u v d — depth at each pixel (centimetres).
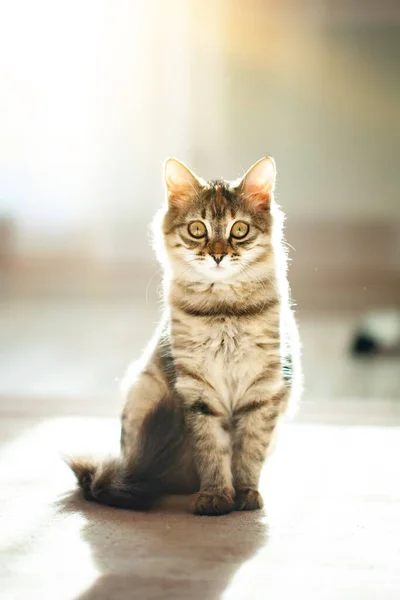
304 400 420
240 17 911
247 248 253
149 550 197
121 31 908
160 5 905
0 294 911
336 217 923
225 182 275
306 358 580
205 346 245
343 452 309
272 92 925
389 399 438
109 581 176
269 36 916
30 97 909
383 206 925
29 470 277
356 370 537
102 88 916
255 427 248
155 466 244
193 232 256
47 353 584
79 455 256
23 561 189
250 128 932
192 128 932
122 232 930
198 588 173
